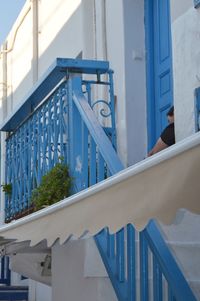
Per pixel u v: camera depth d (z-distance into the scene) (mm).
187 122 5172
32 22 11672
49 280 7562
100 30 8539
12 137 8766
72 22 9742
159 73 7520
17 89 12820
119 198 3137
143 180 3012
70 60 6547
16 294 11094
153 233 4441
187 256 4793
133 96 7750
